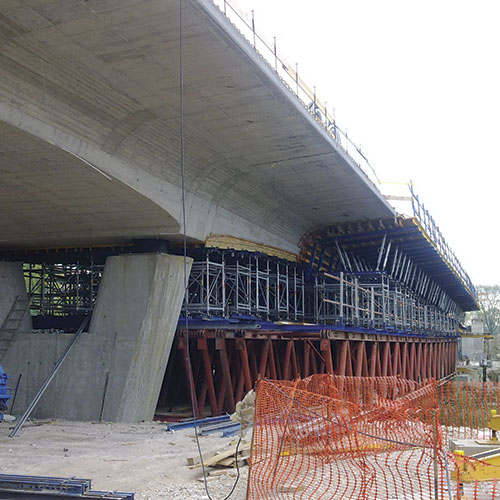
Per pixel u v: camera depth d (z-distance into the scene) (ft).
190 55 44.27
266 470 34.04
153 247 72.02
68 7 38.04
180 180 66.64
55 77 45.70
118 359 67.67
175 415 72.49
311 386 52.37
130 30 40.86
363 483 30.53
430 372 154.10
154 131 57.16
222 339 70.95
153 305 68.13
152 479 35.27
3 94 44.45
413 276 141.18
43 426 61.52
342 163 72.13
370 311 102.58
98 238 72.69
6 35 40.42
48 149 50.85
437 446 27.78
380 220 106.52
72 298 90.94
